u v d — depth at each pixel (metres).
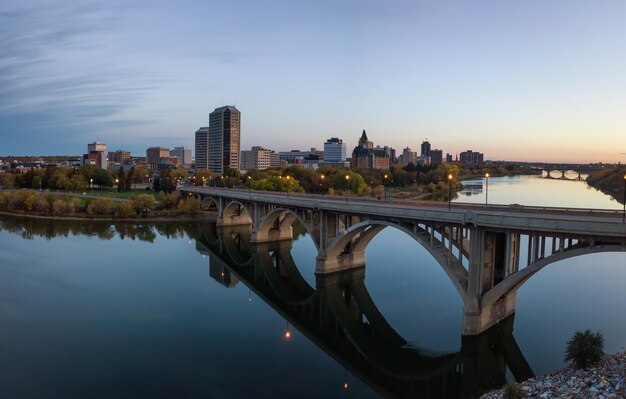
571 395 32.38
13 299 61.91
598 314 52.78
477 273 45.66
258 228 102.00
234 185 184.50
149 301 63.06
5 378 39.94
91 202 146.88
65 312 57.41
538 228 40.72
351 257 77.00
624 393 30.78
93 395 37.25
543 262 41.31
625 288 62.88
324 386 40.06
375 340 51.28
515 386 34.75
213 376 41.25
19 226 124.81
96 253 92.81
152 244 104.75
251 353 46.72
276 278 78.88
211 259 91.50
